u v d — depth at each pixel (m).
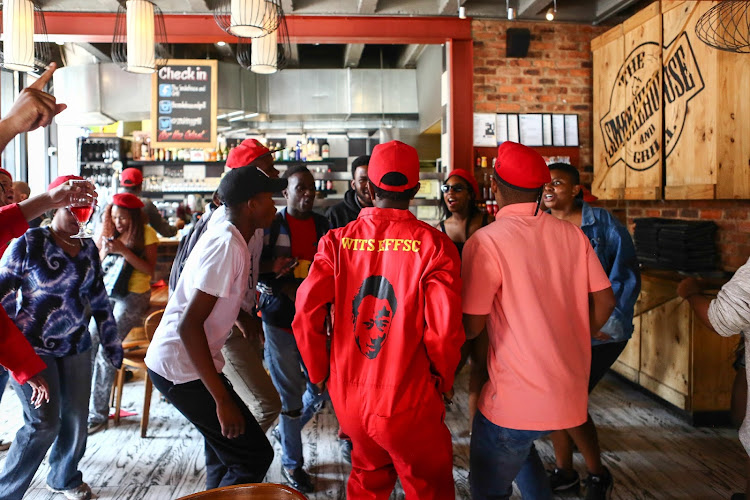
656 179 4.50
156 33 5.37
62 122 9.31
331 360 1.84
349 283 1.83
